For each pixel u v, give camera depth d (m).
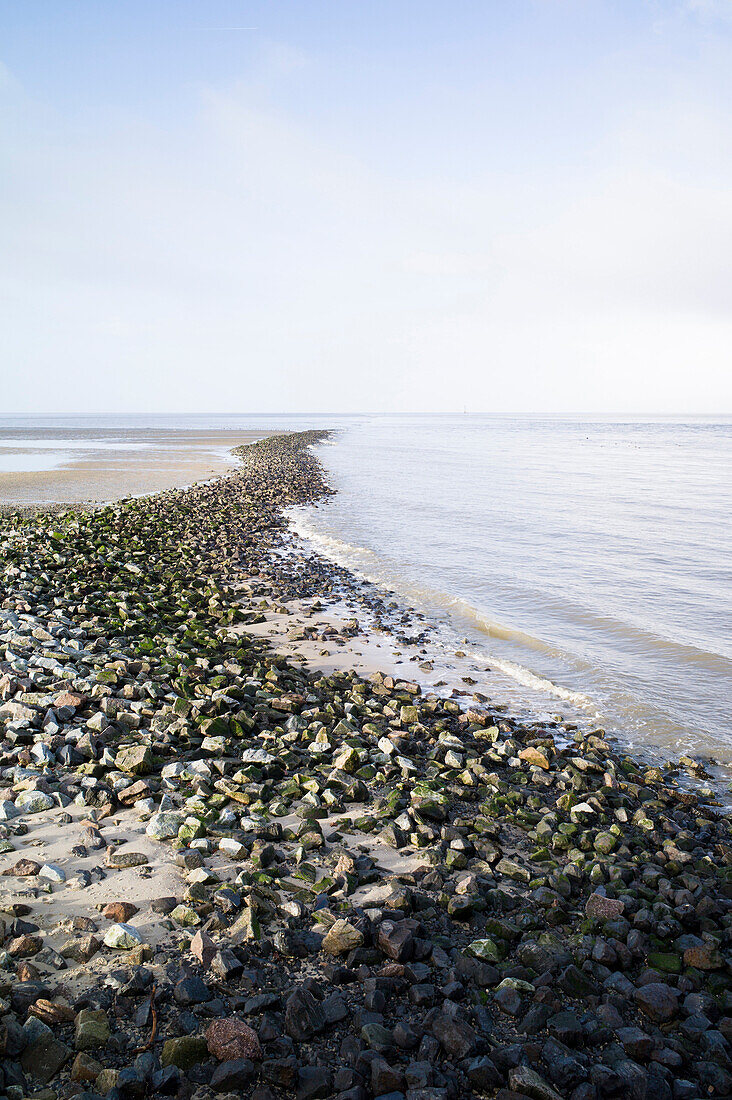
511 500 36.44
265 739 8.92
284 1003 4.31
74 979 4.34
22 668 10.02
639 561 21.78
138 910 5.13
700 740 10.34
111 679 10.04
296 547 24.05
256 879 5.65
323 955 4.89
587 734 10.36
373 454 73.25
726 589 18.45
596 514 31.56
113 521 24.56
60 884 5.41
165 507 29.72
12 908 4.96
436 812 7.37
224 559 20.98
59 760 7.52
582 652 13.74
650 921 5.71
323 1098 3.71
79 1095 3.50
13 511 30.41
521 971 4.93
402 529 27.34
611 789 8.63
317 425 190.50
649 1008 4.69
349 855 6.29
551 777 8.76
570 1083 3.96
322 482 44.47
